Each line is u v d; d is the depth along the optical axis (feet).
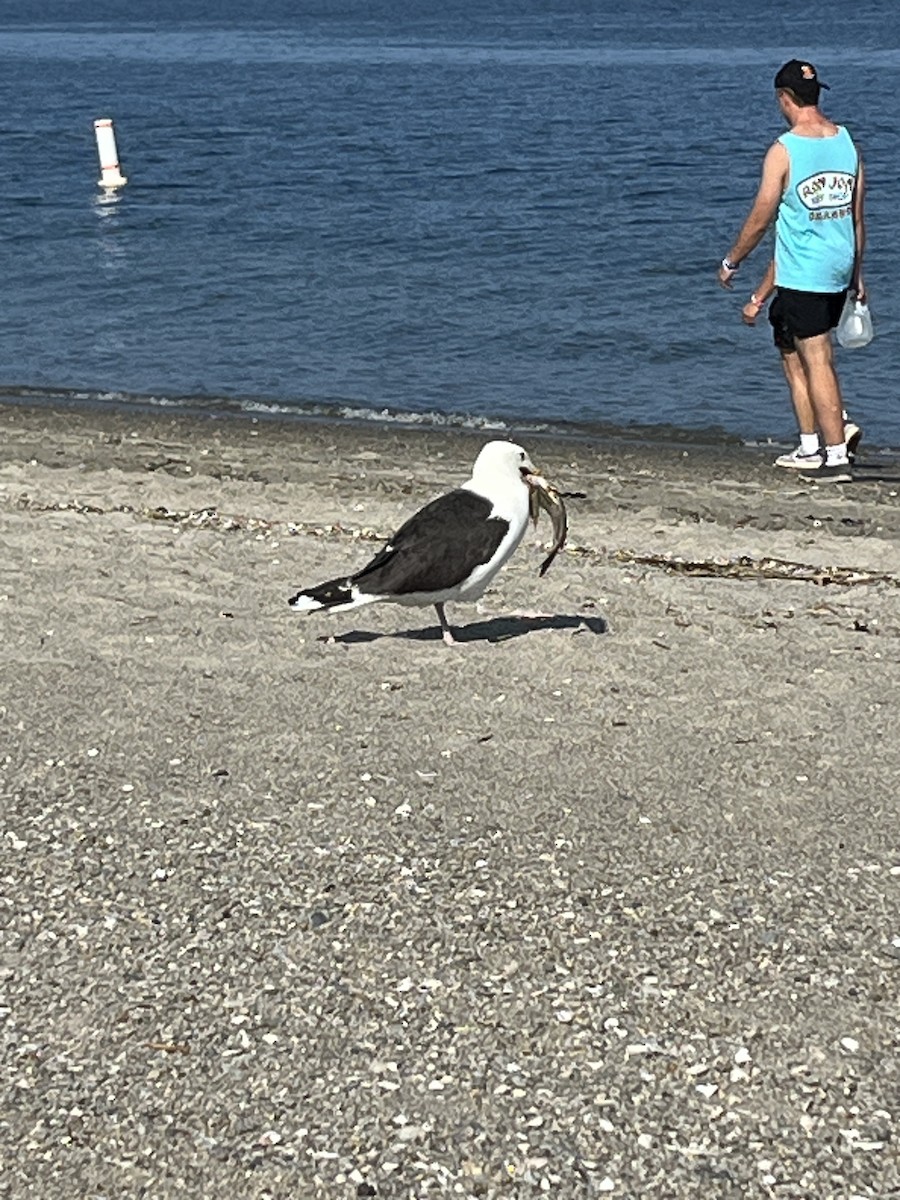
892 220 69.67
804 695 32.04
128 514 39.58
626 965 26.73
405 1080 24.13
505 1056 24.61
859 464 43.70
